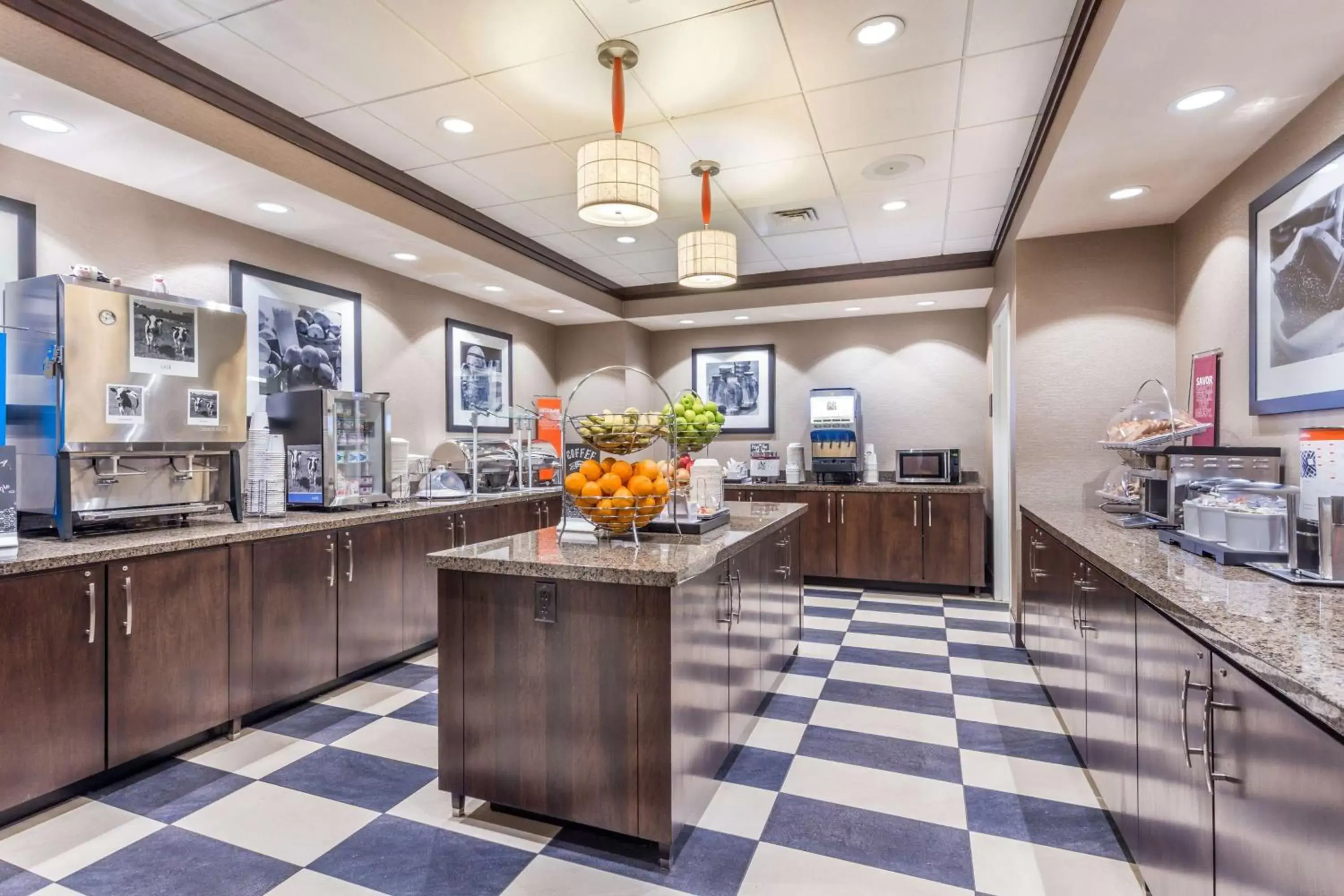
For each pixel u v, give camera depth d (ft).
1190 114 7.81
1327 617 4.43
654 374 22.72
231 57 8.11
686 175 11.76
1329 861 3.09
